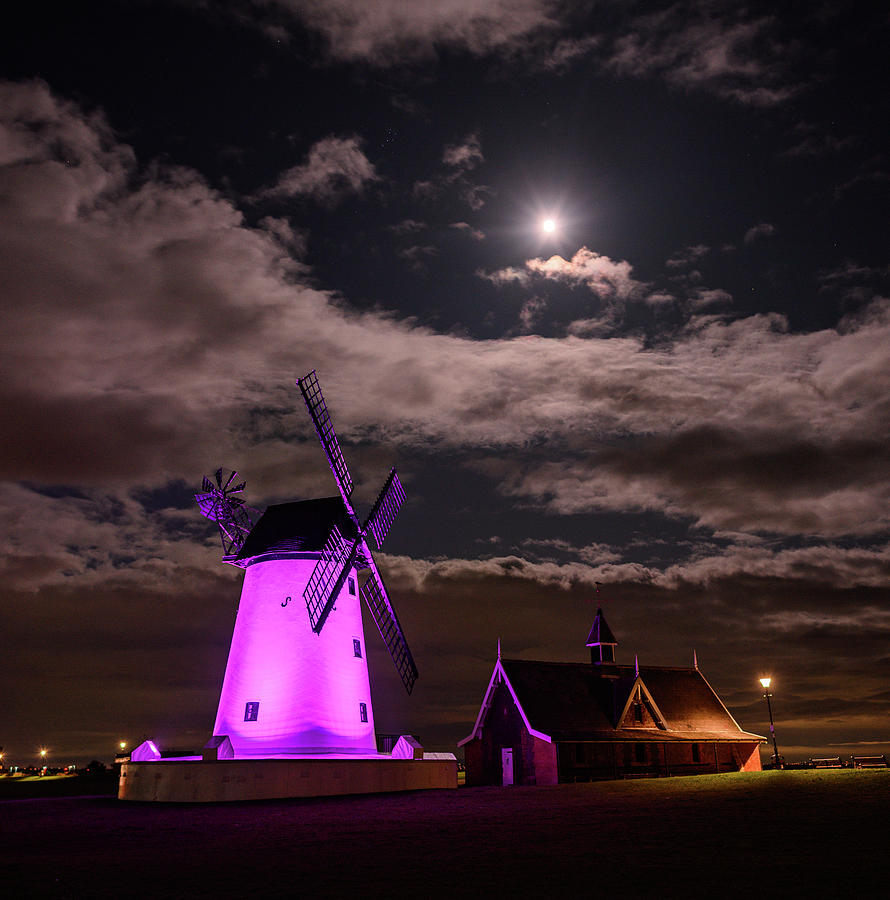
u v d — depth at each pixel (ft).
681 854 69.41
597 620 191.62
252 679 143.84
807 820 84.64
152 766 131.03
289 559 149.89
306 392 164.14
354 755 142.20
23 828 99.86
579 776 166.61
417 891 58.80
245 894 59.52
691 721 184.14
